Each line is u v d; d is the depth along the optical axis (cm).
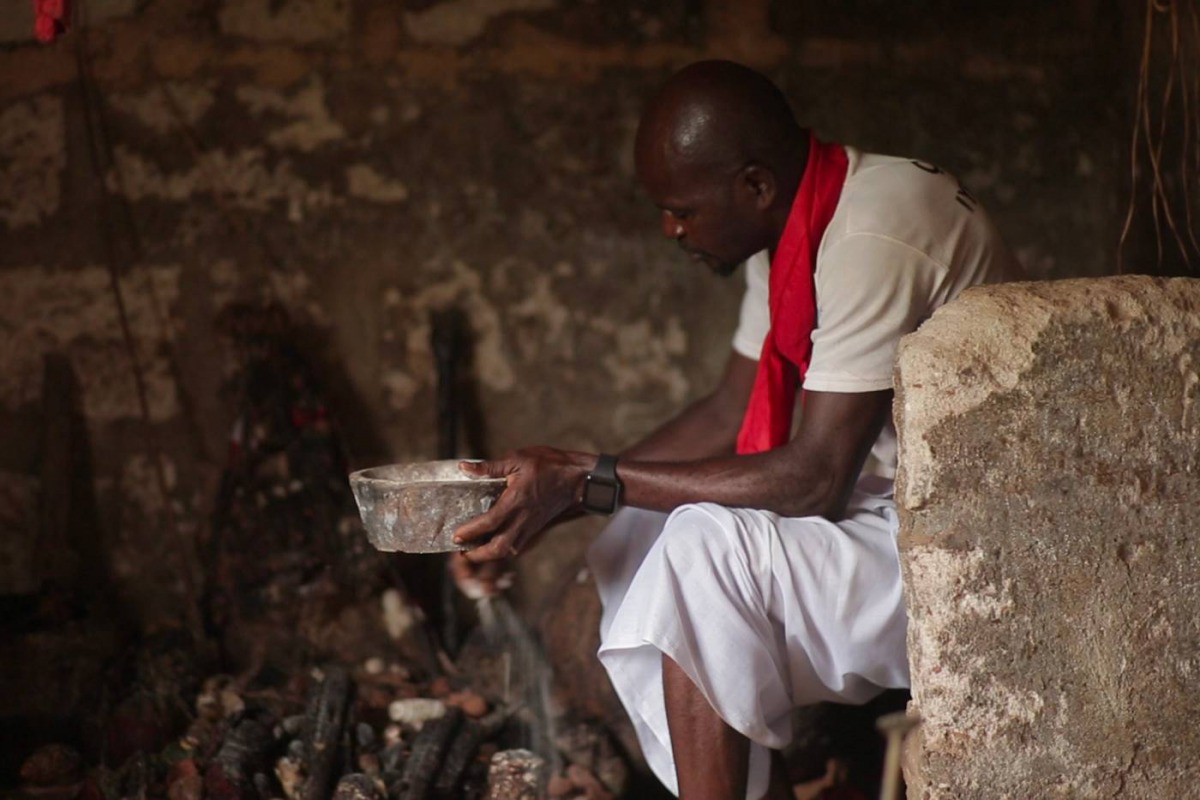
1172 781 232
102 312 384
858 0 390
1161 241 336
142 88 379
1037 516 227
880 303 261
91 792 306
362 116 386
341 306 391
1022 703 229
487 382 397
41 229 380
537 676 353
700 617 250
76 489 387
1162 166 337
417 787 303
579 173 392
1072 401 225
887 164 277
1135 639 230
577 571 366
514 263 394
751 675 251
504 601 375
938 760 230
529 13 386
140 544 390
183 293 385
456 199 391
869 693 278
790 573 255
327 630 367
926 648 229
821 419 262
